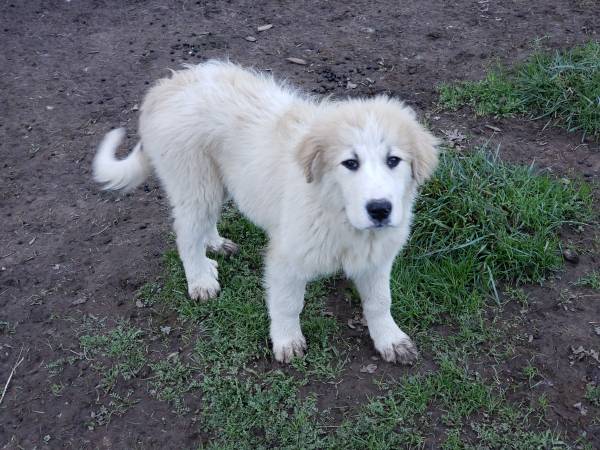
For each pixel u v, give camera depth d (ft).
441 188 4.52
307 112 3.53
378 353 3.82
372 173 2.94
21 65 6.85
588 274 4.15
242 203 3.79
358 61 6.47
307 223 3.26
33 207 5.06
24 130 5.88
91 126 5.89
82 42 7.22
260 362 3.82
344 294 4.18
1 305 4.26
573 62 5.72
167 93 3.89
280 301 3.63
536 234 4.29
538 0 7.19
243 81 3.84
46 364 3.88
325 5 7.59
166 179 3.97
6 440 3.52
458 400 3.54
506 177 4.66
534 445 3.32
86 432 3.53
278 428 3.47
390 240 3.37
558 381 3.60
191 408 3.60
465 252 4.22
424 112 5.61
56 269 4.50
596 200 4.63
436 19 7.07
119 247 4.64
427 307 4.00
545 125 5.33
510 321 3.93
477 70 6.11
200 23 7.43
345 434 3.41
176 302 4.19
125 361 3.85
